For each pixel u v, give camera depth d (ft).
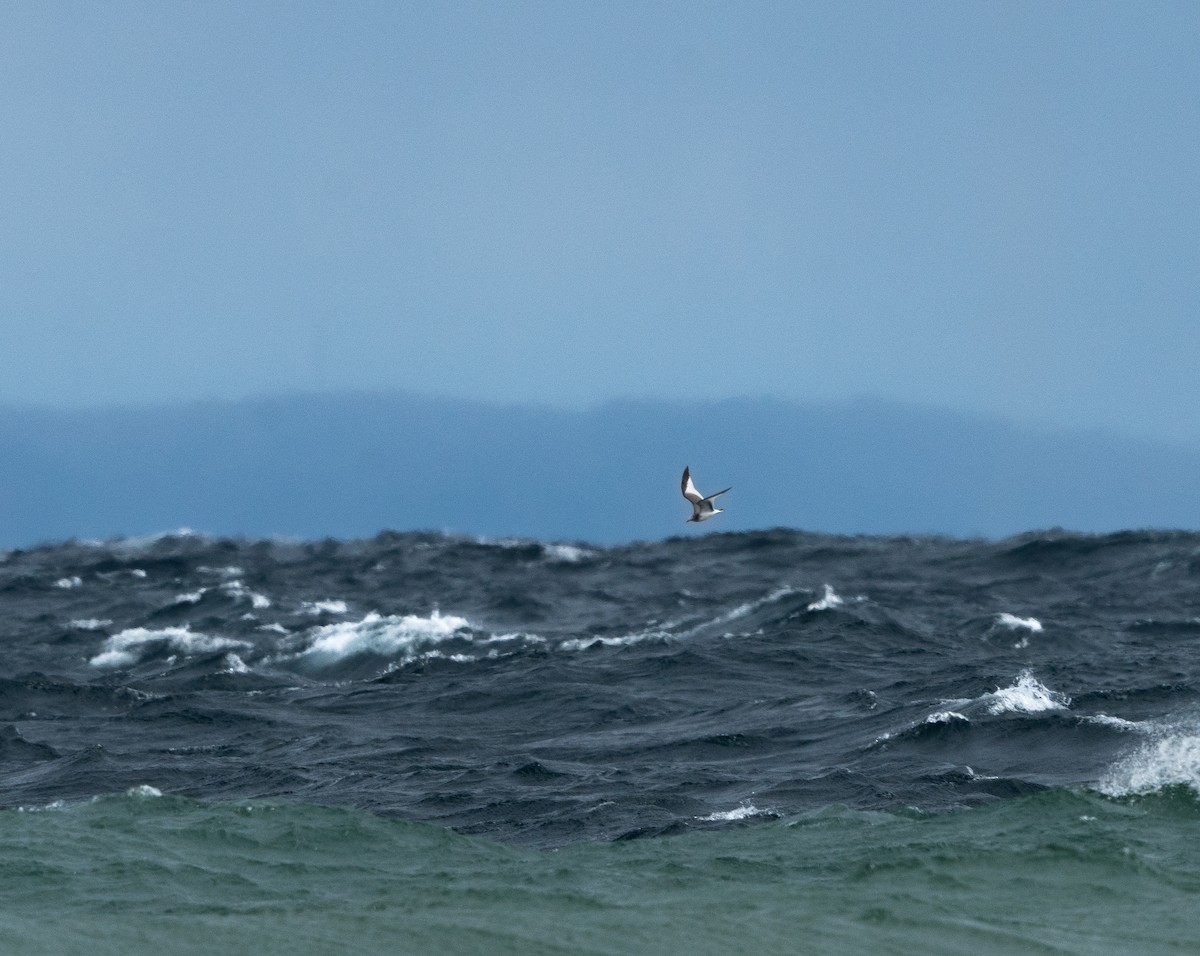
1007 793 299.79
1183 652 525.75
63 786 351.67
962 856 243.81
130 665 568.41
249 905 225.56
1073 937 210.59
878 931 213.05
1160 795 280.72
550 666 501.97
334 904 226.38
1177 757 313.32
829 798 301.84
